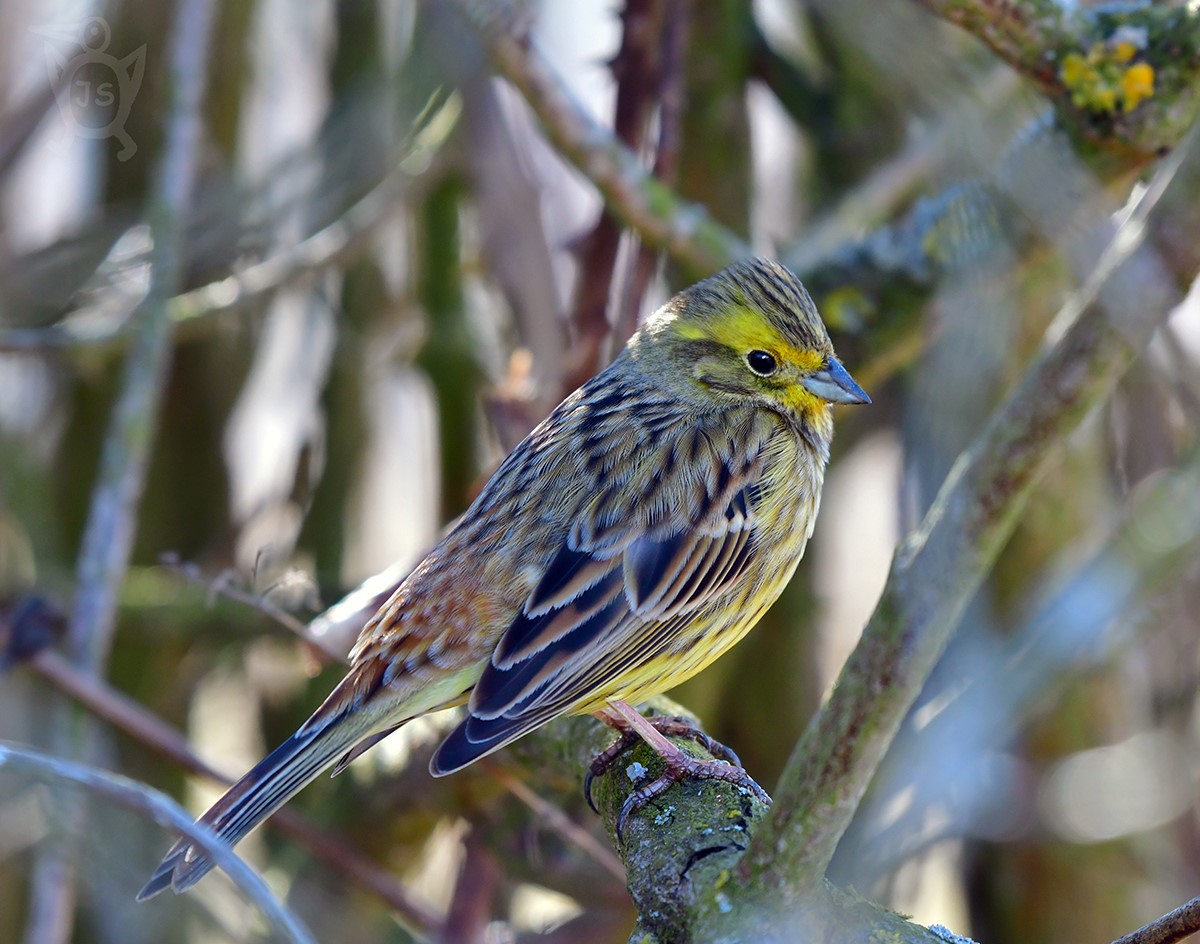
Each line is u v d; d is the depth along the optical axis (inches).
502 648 313.0
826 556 502.9
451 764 295.3
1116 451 477.1
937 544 200.4
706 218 397.4
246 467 567.2
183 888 282.5
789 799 215.3
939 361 396.5
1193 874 465.7
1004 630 452.4
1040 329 423.2
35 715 464.8
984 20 329.7
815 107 489.7
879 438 504.4
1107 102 329.7
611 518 330.6
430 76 421.7
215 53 497.4
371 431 522.6
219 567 480.1
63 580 483.5
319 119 503.2
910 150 414.3
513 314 441.4
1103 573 413.4
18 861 482.0
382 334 515.8
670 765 304.2
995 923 468.8
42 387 519.5
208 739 560.7
